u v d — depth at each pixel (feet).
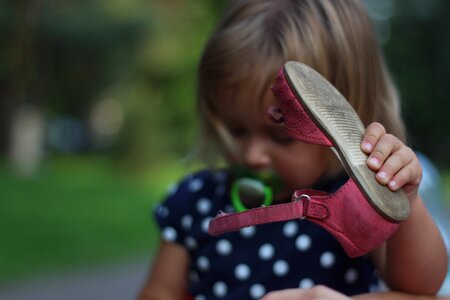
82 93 55.16
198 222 5.36
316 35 4.62
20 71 48.83
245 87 4.66
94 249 26.48
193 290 5.29
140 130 55.77
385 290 4.55
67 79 51.55
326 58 4.60
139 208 36.35
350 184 3.30
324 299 3.73
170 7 60.34
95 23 45.85
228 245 5.12
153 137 56.39
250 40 4.72
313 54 4.59
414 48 70.85
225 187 5.39
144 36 50.44
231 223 3.46
